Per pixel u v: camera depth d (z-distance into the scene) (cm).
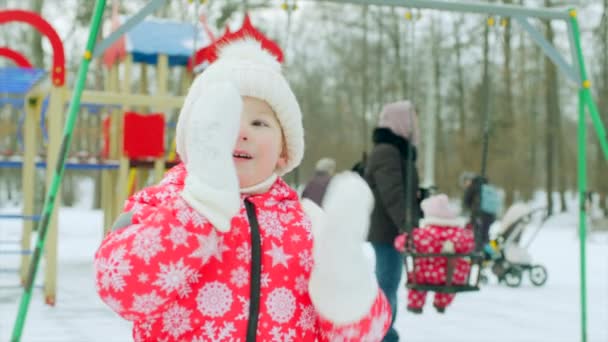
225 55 170
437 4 383
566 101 3372
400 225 398
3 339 462
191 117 138
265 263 148
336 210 138
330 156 3366
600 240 1783
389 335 400
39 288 746
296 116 165
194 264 135
